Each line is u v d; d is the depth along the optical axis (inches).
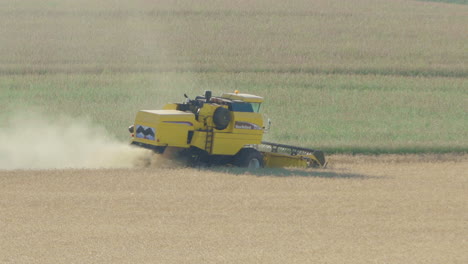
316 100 5216.5
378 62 6870.1
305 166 3228.3
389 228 2103.8
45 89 5216.5
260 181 2758.4
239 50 7086.6
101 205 2273.6
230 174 2886.3
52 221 2063.2
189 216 2166.6
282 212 2256.4
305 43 7628.0
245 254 1790.1
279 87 5600.4
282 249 1846.7
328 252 1833.2
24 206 2235.5
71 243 1847.9
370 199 2507.4
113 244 1847.9
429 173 3196.4
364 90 5738.2
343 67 6510.8
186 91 5295.3
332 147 3806.6
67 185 2564.0
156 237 1924.2
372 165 3440.0
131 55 6702.8
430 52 7529.5
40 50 6815.9
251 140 3159.5
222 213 2217.0
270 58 6771.7
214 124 3075.8
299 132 4183.1
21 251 1770.4
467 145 4005.9
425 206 2421.3
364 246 1900.8
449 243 1952.5
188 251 1803.6
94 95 5064.0
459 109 5246.1
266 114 4675.2
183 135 3024.1
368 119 4729.3
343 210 2316.7
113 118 4308.6
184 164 3107.8
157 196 2423.7
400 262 1764.3
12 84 5329.7
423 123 4707.2
